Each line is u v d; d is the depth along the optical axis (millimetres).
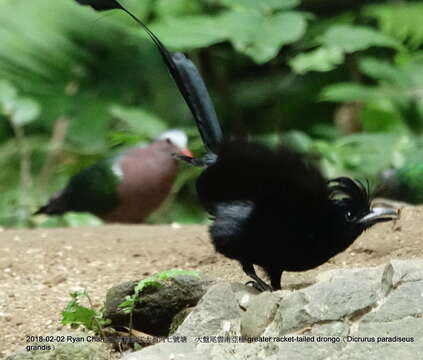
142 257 8609
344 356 5316
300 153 6156
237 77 16078
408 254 8047
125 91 13961
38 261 8523
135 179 11742
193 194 13664
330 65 12758
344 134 14633
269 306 5820
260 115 15719
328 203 6281
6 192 13219
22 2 12430
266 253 6422
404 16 12852
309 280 7223
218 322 6012
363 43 12148
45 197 13188
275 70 15625
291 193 6199
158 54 14250
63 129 13602
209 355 5730
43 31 12438
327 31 12375
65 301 7457
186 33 11492
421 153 12000
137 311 6609
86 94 13758
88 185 11844
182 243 8859
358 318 5562
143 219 12164
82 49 12930
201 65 15539
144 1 13109
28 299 7492
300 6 15633
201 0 13586
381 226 8586
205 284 6652
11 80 13023
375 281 5828
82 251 8789
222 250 6559
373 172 11938
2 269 8336
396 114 13578
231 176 6324
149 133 12812
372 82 15477
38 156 13656
